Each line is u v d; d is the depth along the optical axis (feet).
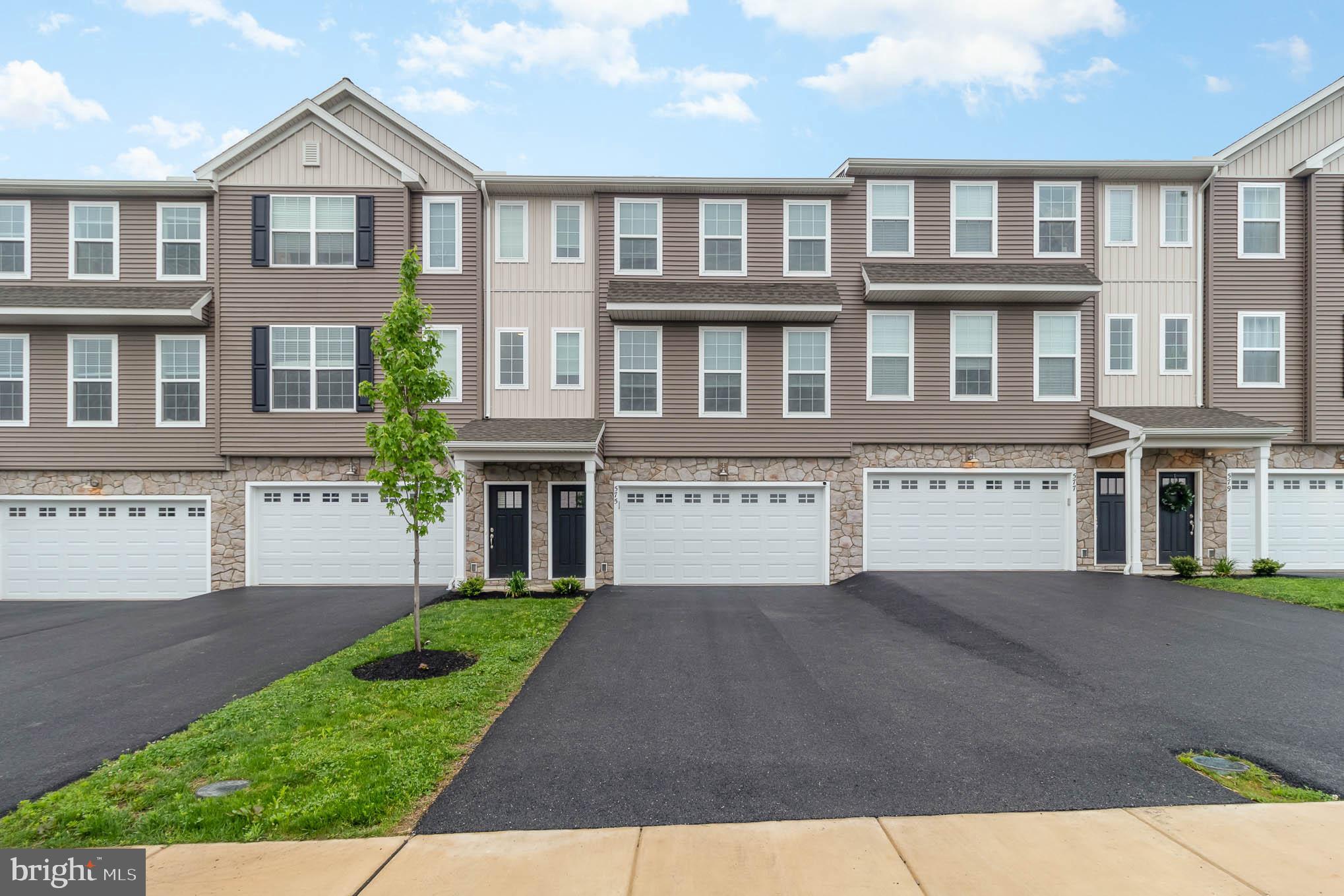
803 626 35.04
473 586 44.21
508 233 51.70
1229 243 51.72
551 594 46.19
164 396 49.90
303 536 50.60
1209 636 31.07
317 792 16.37
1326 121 51.72
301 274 49.70
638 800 16.34
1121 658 27.86
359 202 49.60
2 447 49.39
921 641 31.65
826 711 22.35
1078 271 50.44
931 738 19.92
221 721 21.42
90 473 49.90
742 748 19.34
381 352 27.91
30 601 48.78
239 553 50.16
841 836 14.62
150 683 26.14
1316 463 51.78
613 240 51.62
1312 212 51.19
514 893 12.69
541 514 50.14
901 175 51.85
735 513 51.55
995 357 51.60
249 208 49.73
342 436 49.88
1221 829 14.75
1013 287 48.52
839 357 51.55
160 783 17.25
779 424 51.44
